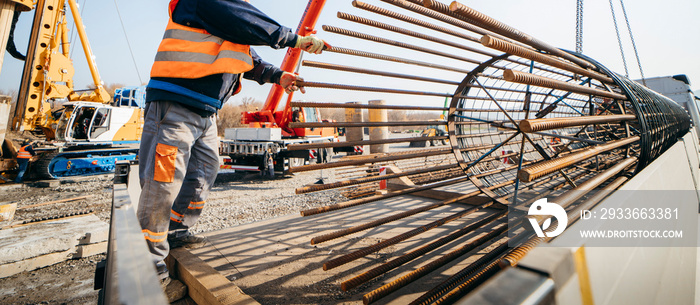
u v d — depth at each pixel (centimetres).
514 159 388
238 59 173
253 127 1056
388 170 465
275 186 836
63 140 1014
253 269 200
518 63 246
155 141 168
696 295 190
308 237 256
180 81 169
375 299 130
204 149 207
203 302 158
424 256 215
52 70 955
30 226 380
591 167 369
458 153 291
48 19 933
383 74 223
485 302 38
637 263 83
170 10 175
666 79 760
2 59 459
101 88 1161
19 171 883
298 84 208
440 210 333
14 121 923
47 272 324
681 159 192
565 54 158
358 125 218
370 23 191
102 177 1012
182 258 189
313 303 163
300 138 1126
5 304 266
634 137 181
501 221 285
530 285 42
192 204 218
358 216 317
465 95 281
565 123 105
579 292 51
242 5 166
